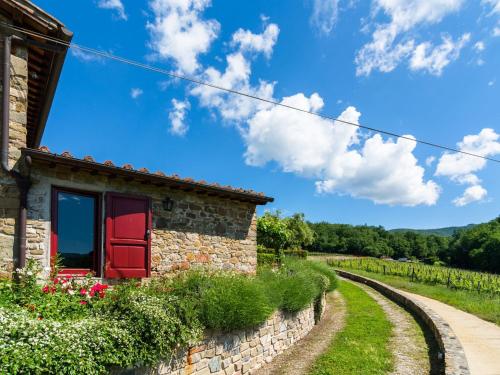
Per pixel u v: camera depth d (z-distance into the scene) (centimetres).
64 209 594
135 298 485
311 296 893
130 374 421
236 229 885
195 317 517
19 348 326
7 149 522
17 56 551
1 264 501
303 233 2900
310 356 720
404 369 614
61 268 571
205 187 752
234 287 612
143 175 644
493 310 1055
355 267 3278
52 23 551
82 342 370
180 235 750
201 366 531
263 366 680
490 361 585
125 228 646
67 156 554
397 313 1136
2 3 523
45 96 686
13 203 520
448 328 784
